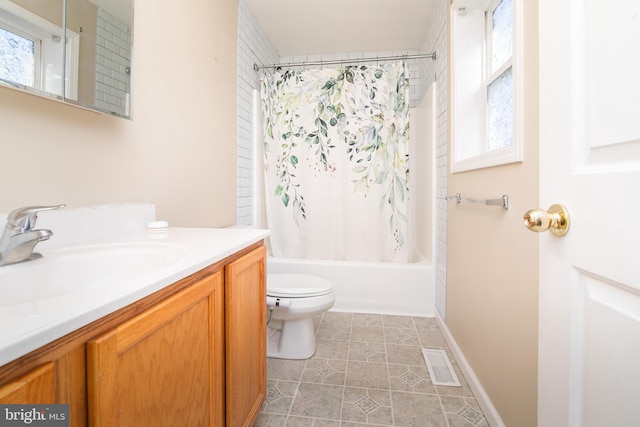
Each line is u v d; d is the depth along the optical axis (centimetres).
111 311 45
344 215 232
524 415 94
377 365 157
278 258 236
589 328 52
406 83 218
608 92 47
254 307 106
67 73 83
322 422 118
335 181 231
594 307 51
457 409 125
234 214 196
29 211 65
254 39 234
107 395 45
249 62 224
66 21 83
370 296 223
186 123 143
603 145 48
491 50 159
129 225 105
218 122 174
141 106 115
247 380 100
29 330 35
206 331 75
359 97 225
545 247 64
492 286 119
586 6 52
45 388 37
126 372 50
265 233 113
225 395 86
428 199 233
